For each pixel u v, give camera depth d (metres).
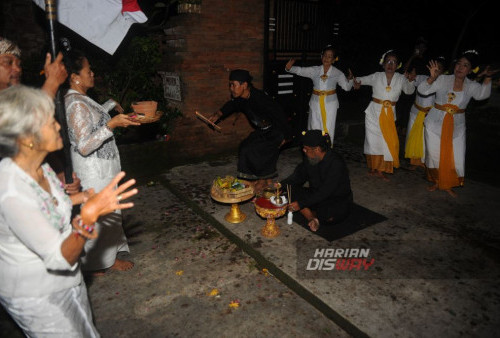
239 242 3.55
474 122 6.17
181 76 5.36
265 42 5.93
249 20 5.65
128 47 5.56
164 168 5.52
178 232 3.82
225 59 5.60
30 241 1.38
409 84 4.80
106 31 3.79
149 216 4.16
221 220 3.93
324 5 6.84
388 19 9.55
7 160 1.45
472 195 4.57
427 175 4.86
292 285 2.94
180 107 5.58
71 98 2.48
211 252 3.47
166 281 3.04
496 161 5.30
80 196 1.88
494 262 3.19
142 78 5.69
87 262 2.90
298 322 2.59
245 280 3.05
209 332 2.49
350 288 2.84
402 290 2.82
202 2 5.15
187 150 5.70
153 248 3.52
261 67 6.03
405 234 3.64
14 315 1.59
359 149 6.60
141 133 5.66
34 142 1.39
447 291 2.81
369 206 4.27
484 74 4.25
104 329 2.53
